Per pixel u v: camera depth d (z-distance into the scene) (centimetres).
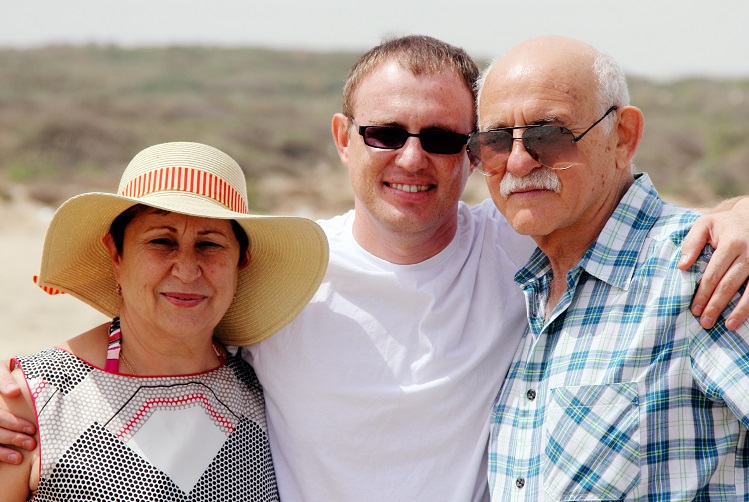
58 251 326
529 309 333
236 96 7138
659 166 4712
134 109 4953
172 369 323
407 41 363
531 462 310
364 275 356
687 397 290
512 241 368
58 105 4712
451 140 352
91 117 4100
